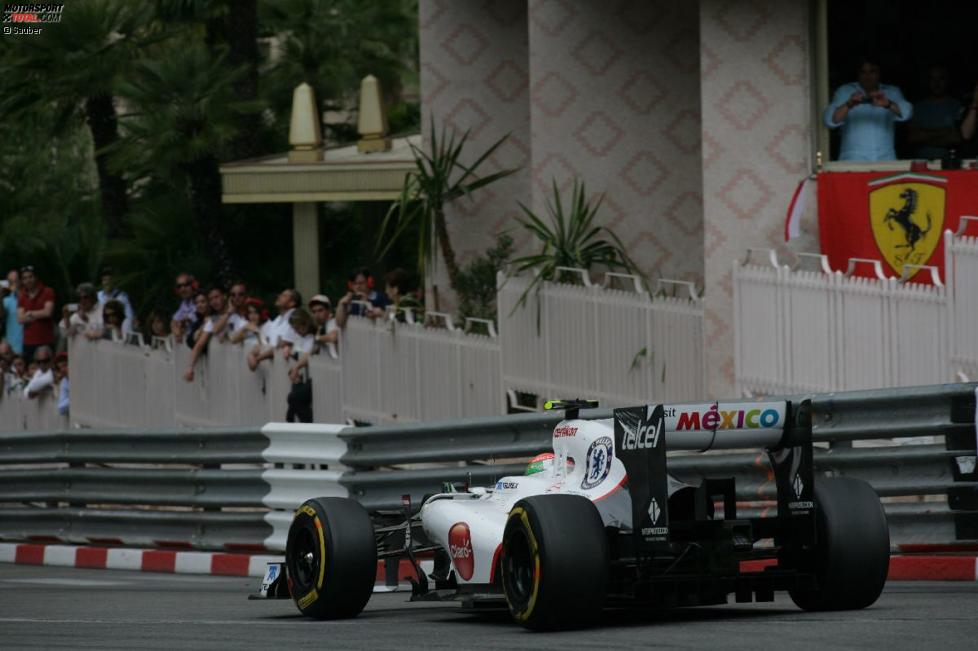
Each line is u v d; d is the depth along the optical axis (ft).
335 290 276.82
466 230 192.85
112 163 267.18
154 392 201.36
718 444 74.59
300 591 86.99
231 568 129.18
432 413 170.19
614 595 73.31
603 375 156.76
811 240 144.56
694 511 74.90
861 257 139.33
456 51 194.39
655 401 151.53
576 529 71.97
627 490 75.51
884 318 123.24
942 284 128.16
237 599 105.60
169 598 107.45
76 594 111.96
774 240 146.10
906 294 120.88
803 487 74.90
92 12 272.31
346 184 248.93
